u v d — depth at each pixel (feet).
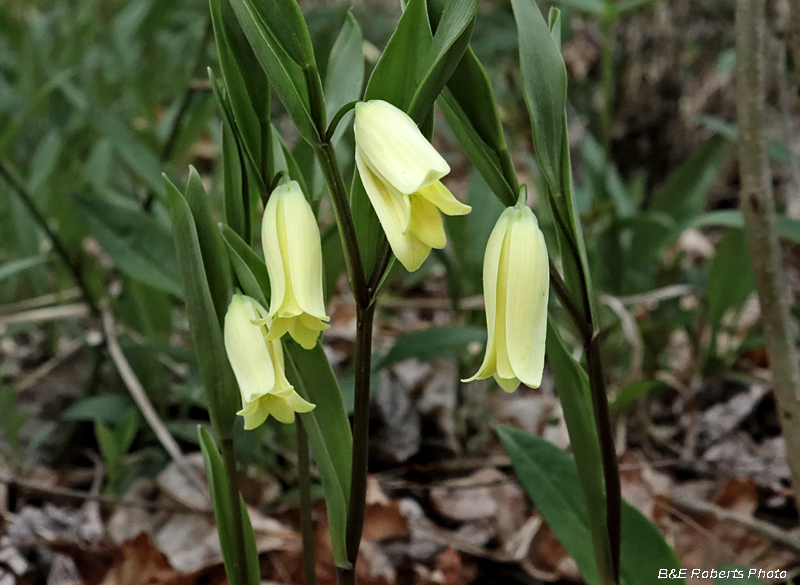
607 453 0.76
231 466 0.76
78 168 1.72
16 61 2.27
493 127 0.72
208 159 2.27
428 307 1.54
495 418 1.28
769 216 0.86
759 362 1.43
